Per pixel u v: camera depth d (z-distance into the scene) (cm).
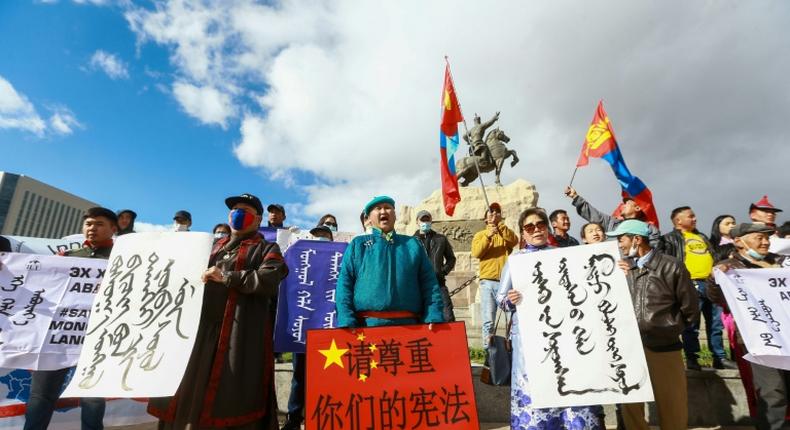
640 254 401
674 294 373
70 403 412
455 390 303
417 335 319
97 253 426
